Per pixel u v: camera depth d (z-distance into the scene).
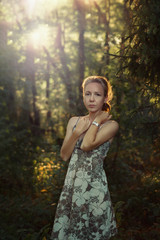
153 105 2.70
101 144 2.09
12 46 5.68
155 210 3.03
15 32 5.64
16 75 6.21
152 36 2.46
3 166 4.73
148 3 2.42
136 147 4.49
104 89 2.13
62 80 5.84
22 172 4.43
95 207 2.01
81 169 2.06
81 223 2.00
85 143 2.02
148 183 3.36
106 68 3.61
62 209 2.11
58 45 6.86
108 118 2.13
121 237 2.78
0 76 5.64
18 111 7.41
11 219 3.30
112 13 6.07
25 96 7.14
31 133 5.93
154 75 2.68
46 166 3.58
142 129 3.01
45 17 6.82
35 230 3.07
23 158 4.87
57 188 3.29
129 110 3.58
